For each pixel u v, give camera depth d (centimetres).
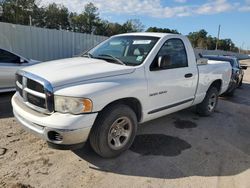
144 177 326
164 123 538
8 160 343
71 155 368
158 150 405
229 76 649
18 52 1033
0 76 646
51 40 1141
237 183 327
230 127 550
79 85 312
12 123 476
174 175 335
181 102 472
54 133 303
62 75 319
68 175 319
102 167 342
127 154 383
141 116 391
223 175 344
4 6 3656
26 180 303
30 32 1055
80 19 5631
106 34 5931
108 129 339
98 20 5875
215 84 611
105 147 344
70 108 299
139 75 373
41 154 365
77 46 1261
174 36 451
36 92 320
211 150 421
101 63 383
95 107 312
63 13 5288
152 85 390
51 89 299
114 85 334
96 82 326
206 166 365
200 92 530
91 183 306
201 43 8075
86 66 362
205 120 583
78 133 302
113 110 339
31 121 315
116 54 429
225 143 456
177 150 410
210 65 559
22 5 3875
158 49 410
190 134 486
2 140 400
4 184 291
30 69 353
